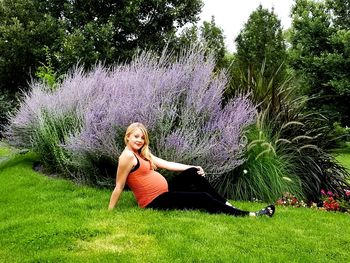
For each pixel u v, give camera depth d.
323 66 20.70
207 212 5.20
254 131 7.10
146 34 20.42
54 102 8.52
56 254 3.87
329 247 4.25
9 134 10.09
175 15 19.86
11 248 4.15
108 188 6.71
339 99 21.52
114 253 3.86
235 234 4.39
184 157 6.06
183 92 6.96
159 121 6.25
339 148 7.97
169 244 4.04
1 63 18.52
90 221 4.70
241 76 8.04
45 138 8.40
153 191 5.20
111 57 18.38
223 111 6.99
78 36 17.86
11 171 8.74
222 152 6.18
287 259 3.86
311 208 6.21
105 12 20.08
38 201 5.99
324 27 21.69
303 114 8.08
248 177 6.59
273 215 5.30
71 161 7.28
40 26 18.86
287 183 6.83
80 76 9.16
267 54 23.19
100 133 6.38
